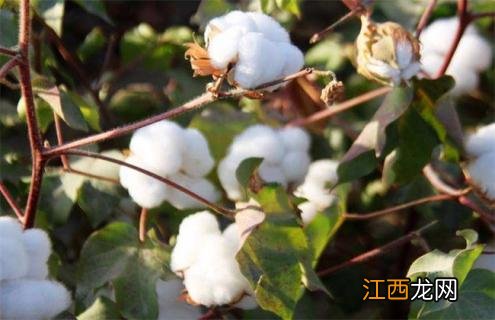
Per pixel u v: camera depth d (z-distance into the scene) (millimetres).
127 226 1357
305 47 1802
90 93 1590
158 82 1686
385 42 1311
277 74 1194
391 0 1685
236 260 1258
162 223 1475
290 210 1291
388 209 1458
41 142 1272
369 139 1391
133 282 1341
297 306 1511
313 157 1639
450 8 1685
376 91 1541
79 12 1781
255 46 1185
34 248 1225
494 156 1396
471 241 1322
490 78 1704
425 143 1411
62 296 1218
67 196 1429
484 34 1710
